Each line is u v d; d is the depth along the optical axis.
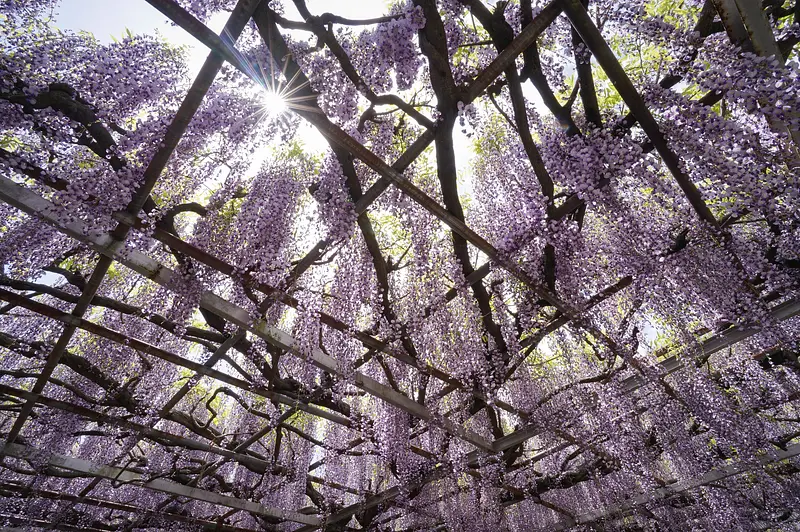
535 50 2.36
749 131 2.04
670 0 2.56
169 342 4.14
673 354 4.20
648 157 2.32
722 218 3.28
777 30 2.22
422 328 3.54
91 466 4.36
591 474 5.95
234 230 2.61
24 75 1.95
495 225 3.31
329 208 2.39
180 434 5.63
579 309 3.17
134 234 2.32
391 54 2.11
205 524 5.80
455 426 4.35
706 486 5.95
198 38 1.58
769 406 4.98
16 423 3.81
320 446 5.57
